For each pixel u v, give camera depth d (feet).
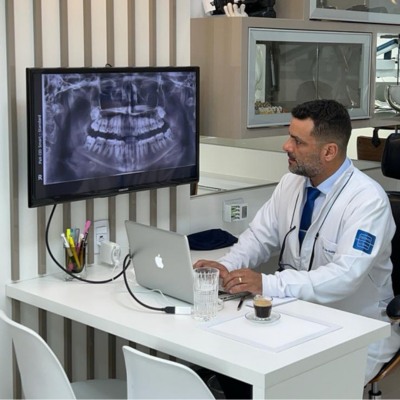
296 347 7.32
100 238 10.34
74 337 10.39
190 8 11.44
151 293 9.04
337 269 9.07
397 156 11.10
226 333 7.70
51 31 9.52
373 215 9.36
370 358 9.50
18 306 9.66
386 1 12.92
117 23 10.21
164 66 10.67
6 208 9.43
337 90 12.45
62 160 9.30
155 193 10.93
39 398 7.87
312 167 9.59
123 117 9.88
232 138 11.06
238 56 10.82
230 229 12.16
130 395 7.32
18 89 9.29
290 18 11.66
